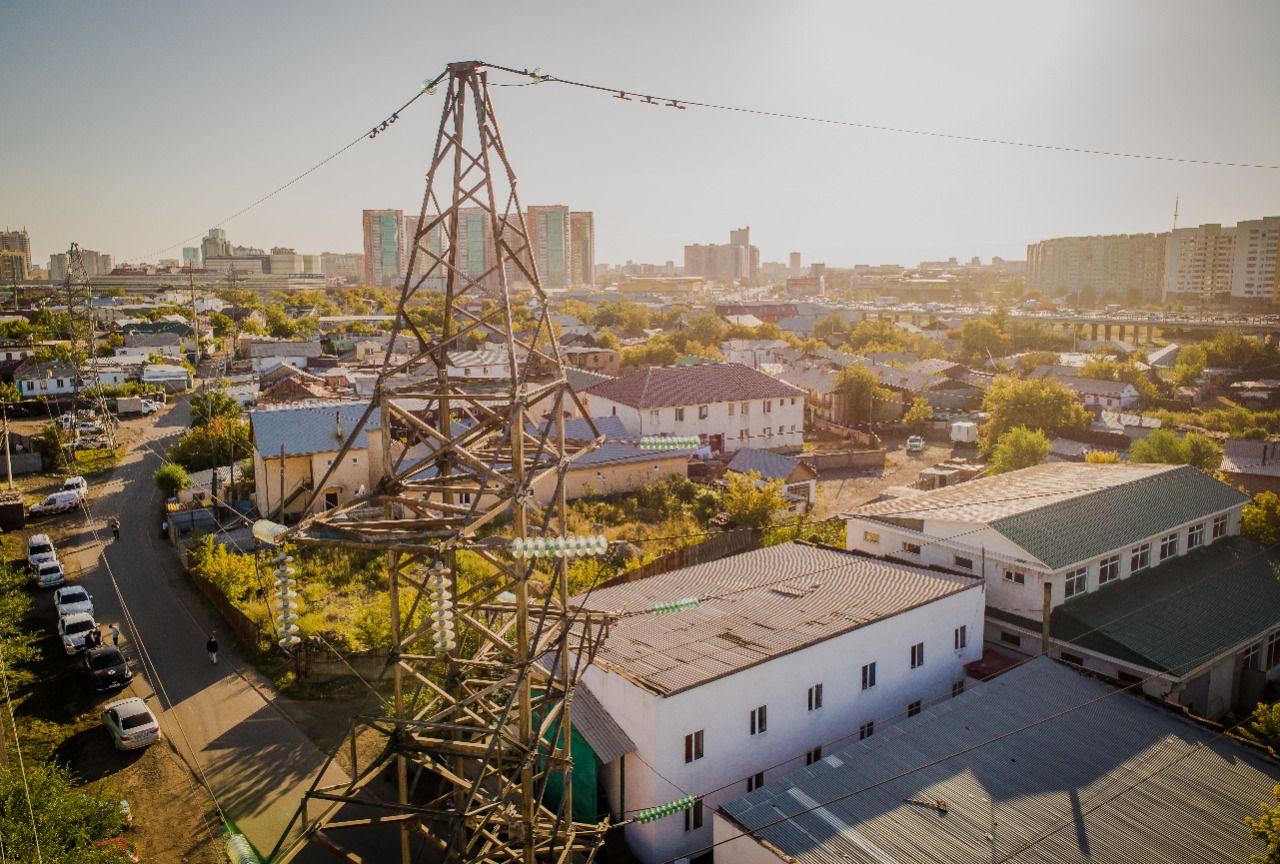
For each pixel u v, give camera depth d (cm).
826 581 3291
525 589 1845
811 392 9100
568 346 11688
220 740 2936
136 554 4769
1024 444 5953
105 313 13912
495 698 2498
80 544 4922
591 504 5534
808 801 2175
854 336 14150
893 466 7200
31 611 4003
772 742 2641
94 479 6288
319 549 4694
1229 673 3316
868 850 1988
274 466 5250
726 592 3203
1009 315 17100
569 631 2152
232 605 3816
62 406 8662
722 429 7269
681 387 7188
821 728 2775
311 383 7762
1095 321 15275
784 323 16912
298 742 2925
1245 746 2477
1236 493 4206
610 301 19375
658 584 3331
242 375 10169
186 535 5019
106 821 2131
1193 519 3878
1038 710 2638
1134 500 3891
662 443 2095
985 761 2361
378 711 3053
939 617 3111
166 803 2589
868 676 2900
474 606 1986
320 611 3916
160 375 9606
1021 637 3341
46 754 2833
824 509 5841
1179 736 2527
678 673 2492
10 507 5106
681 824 2433
